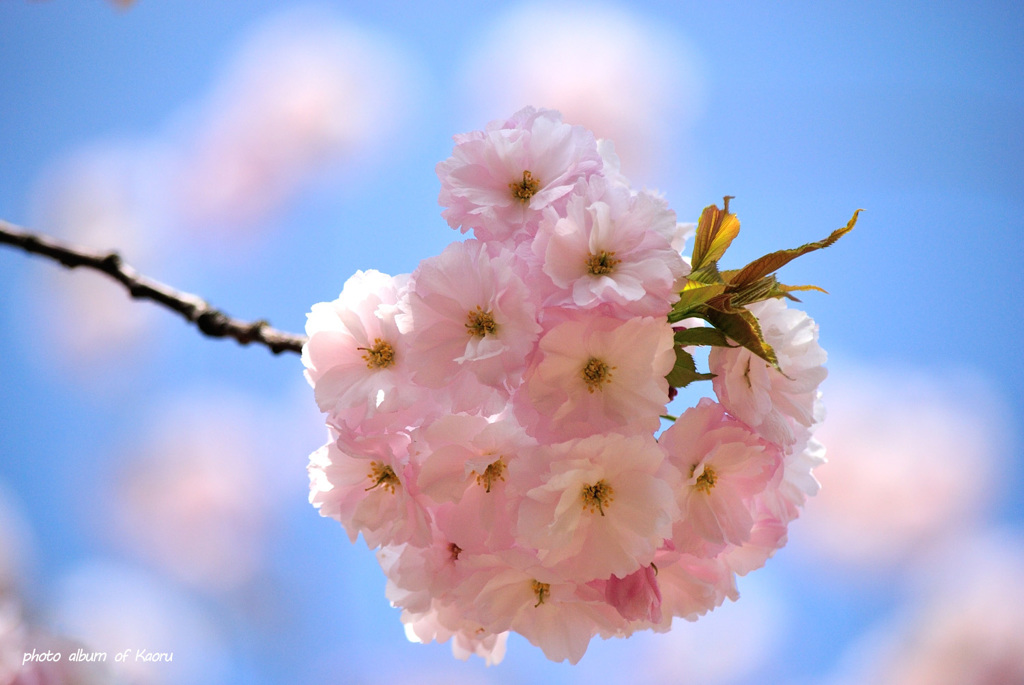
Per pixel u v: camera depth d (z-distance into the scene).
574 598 0.95
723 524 0.96
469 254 0.95
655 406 0.94
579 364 0.94
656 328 0.94
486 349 0.93
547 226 0.94
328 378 0.96
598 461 0.94
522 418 0.94
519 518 0.94
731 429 0.95
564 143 0.96
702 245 0.96
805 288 0.96
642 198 0.95
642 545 0.94
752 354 0.95
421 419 0.95
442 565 0.96
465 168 0.96
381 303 0.96
